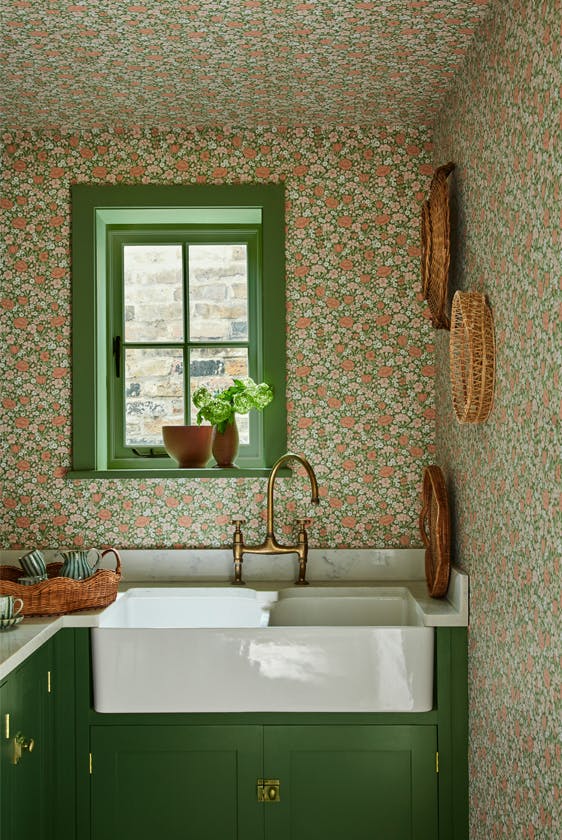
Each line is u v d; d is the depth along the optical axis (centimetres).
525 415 188
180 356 320
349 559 296
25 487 299
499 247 208
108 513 299
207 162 303
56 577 258
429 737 246
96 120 294
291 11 218
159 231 318
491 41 215
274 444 300
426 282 253
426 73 257
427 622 244
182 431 301
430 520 280
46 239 301
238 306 321
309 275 301
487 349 214
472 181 237
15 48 238
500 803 211
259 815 245
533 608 183
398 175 301
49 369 300
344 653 243
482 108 225
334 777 246
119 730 246
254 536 300
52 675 243
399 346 300
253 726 245
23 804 214
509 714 202
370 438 300
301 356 301
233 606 281
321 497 300
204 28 227
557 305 167
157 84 264
